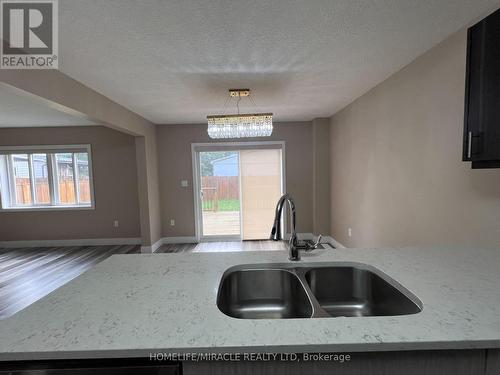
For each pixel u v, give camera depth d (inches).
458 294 36.0
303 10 64.6
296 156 205.5
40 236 209.8
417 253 54.7
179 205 206.8
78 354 26.7
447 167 80.6
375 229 127.0
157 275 45.8
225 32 73.6
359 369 28.1
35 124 195.8
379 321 30.1
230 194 211.8
